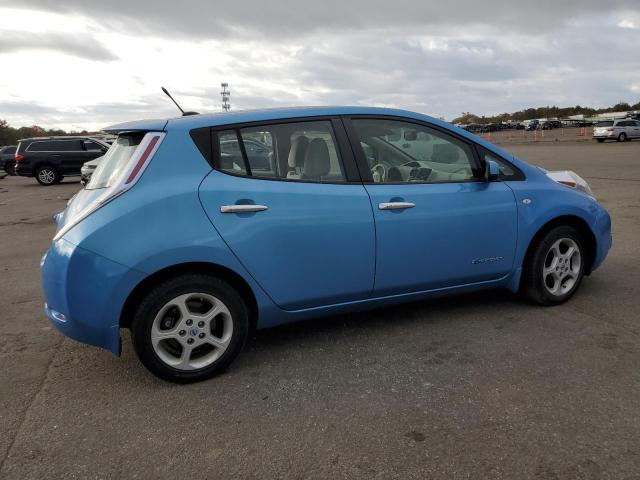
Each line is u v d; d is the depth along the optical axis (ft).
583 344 11.35
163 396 9.89
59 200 46.44
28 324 14.19
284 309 11.01
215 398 9.75
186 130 10.44
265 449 8.13
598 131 119.34
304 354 11.49
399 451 7.93
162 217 9.74
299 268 10.81
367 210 11.19
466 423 8.59
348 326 12.96
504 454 7.75
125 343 12.55
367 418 8.87
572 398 9.19
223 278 10.53
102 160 11.71
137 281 9.57
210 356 10.47
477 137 12.88
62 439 8.57
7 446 8.42
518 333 12.09
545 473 7.31
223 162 10.48
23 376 10.93
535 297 13.44
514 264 13.03
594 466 7.41
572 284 13.75
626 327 12.17
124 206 9.66
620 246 19.85
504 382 9.87
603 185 39.17
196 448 8.21
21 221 34.37
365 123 11.87
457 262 12.29
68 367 11.31
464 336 12.07
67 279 9.48
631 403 8.96
